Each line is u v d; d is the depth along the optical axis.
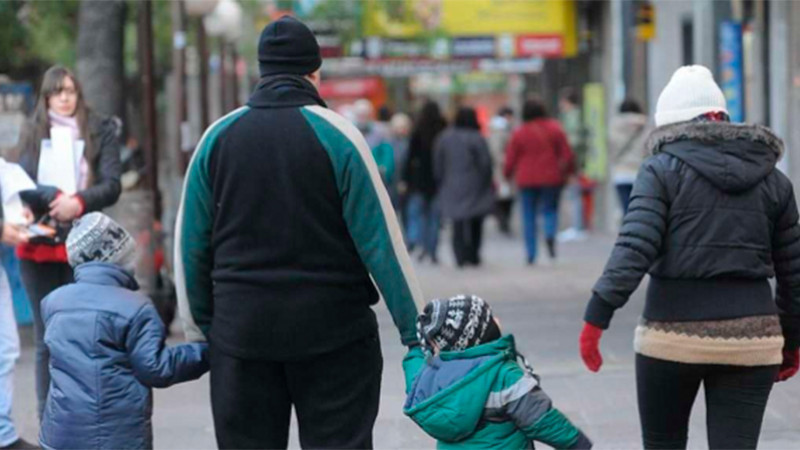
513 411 11.10
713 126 11.64
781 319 12.26
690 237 11.57
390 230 10.95
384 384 20.58
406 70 68.50
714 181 11.56
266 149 10.84
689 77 11.97
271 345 10.86
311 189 10.83
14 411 19.23
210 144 11.01
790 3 34.50
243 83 69.19
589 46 61.34
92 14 28.97
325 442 11.08
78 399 12.09
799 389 19.25
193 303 11.35
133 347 12.01
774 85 35.41
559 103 69.75
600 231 56.09
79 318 12.15
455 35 65.94
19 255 17.23
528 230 39.56
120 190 17.67
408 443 16.78
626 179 35.88
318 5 64.44
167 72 63.03
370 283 11.35
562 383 20.50
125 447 12.16
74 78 17.56
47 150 17.30
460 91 87.81
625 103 36.12
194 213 11.14
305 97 11.05
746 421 11.73
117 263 12.54
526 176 39.09
